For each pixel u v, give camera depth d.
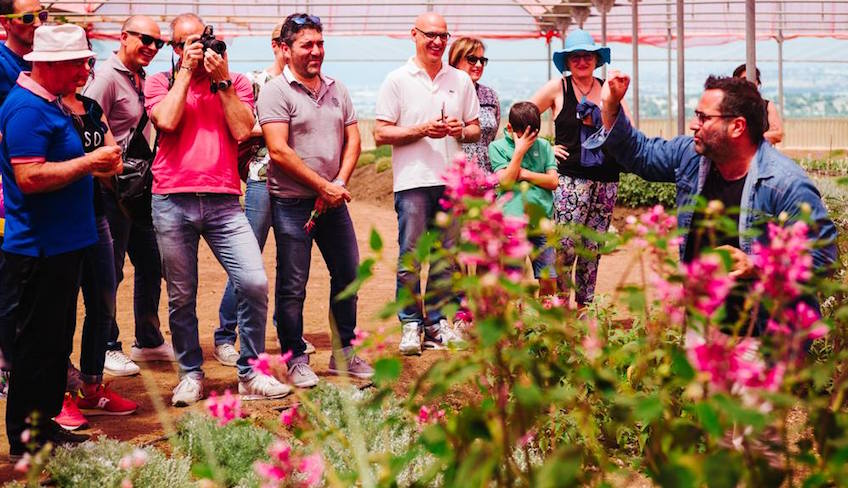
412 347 6.08
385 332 2.27
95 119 4.59
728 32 26.89
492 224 2.13
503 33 25.09
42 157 4.10
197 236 5.28
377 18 24.59
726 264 2.19
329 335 7.45
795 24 26.95
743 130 3.40
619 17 24.41
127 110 5.54
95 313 5.11
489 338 2.02
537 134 6.09
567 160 6.25
